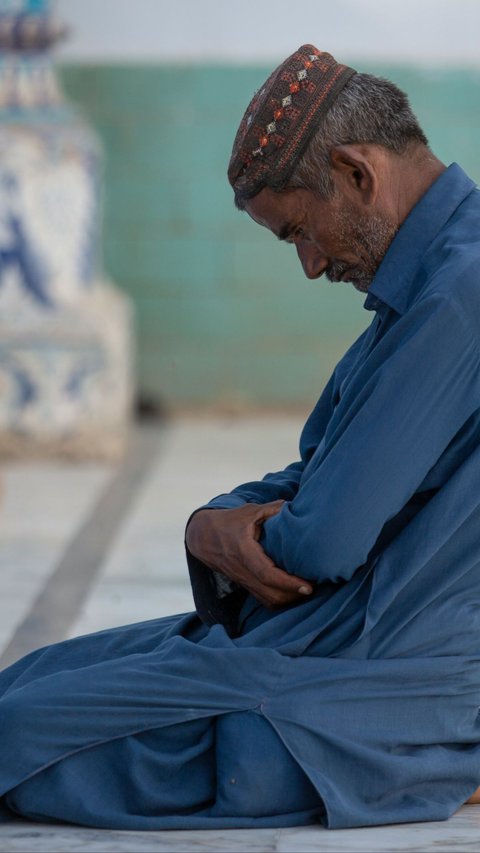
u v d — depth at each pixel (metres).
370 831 3.21
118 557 6.63
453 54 10.34
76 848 3.11
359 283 3.35
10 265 8.95
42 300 9.01
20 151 8.88
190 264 10.56
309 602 3.32
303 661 3.24
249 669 3.23
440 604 3.29
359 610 3.28
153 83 10.40
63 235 9.02
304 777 3.21
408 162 3.21
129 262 10.56
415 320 3.12
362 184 3.17
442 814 3.26
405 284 3.21
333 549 3.13
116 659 3.34
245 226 10.52
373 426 3.10
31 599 5.86
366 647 3.27
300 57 3.21
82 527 7.28
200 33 10.38
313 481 3.19
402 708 3.27
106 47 10.39
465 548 3.26
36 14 8.88
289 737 3.20
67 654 3.61
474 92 10.36
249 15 10.35
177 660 3.27
